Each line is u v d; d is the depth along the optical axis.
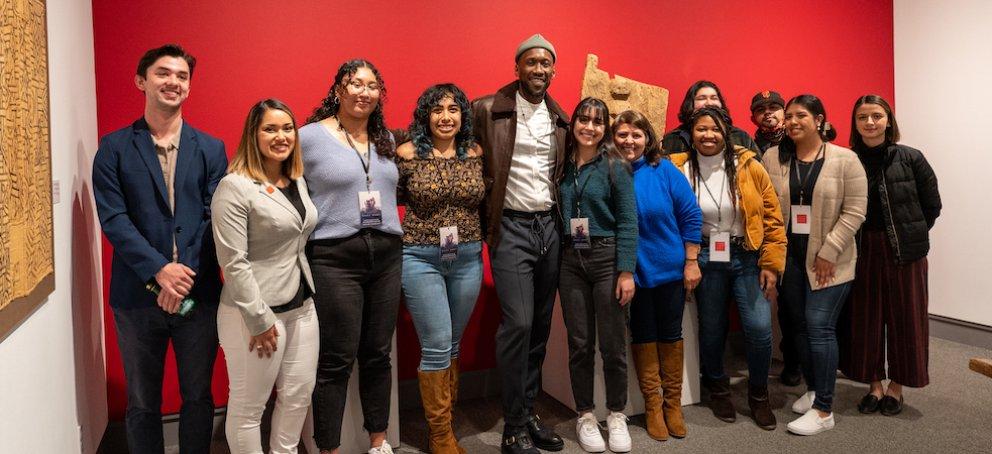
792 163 3.02
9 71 1.47
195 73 2.81
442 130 2.39
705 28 3.93
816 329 2.92
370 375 2.43
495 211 2.51
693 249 2.82
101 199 2.00
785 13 4.18
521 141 2.54
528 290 2.55
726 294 2.95
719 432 2.90
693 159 2.96
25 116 1.58
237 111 2.89
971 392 3.36
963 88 4.21
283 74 2.96
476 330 3.42
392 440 2.75
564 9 3.54
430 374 2.51
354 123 2.28
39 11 1.75
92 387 2.42
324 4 3.02
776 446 2.75
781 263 2.87
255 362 1.98
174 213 2.07
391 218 2.30
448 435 2.58
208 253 2.10
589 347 2.74
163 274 1.96
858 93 4.49
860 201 2.84
